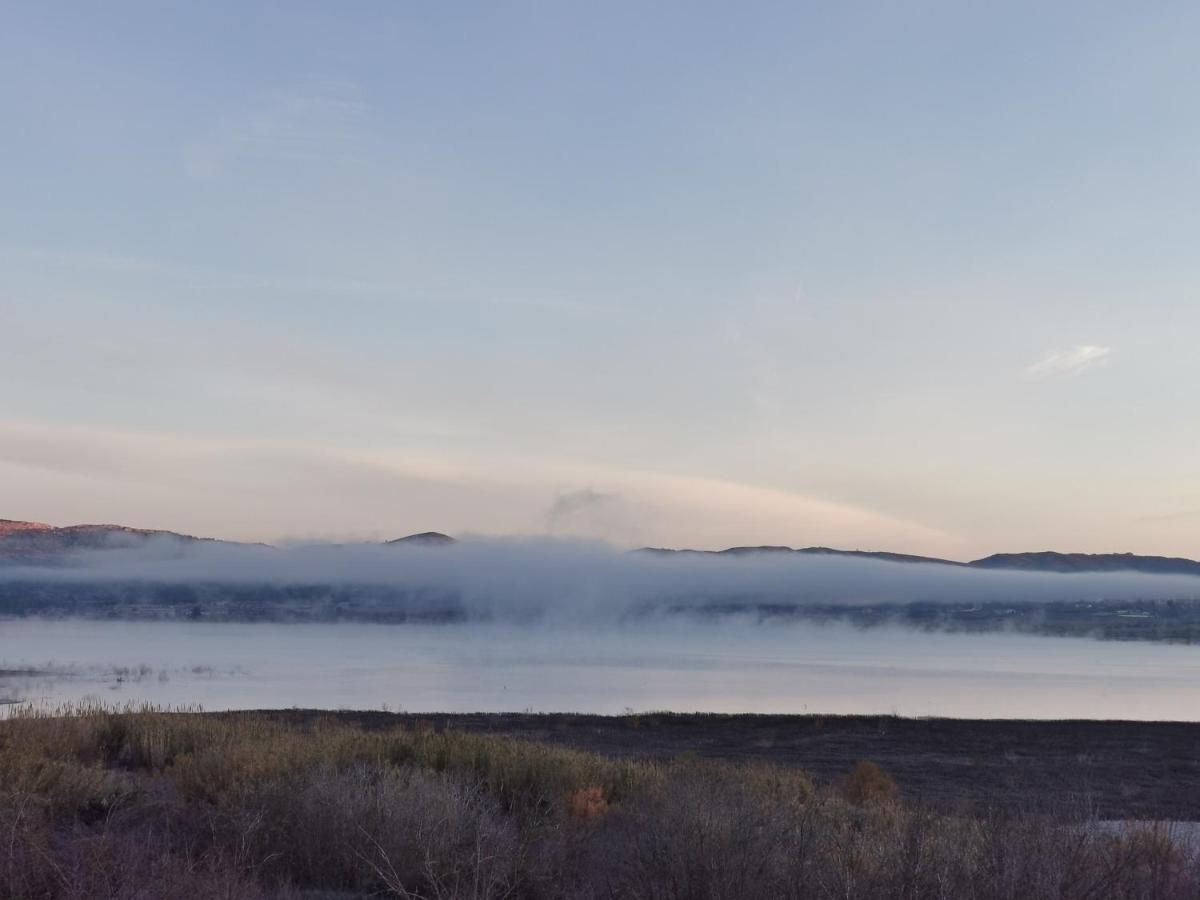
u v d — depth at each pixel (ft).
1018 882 19.07
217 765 36.96
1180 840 24.17
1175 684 289.94
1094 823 22.93
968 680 305.53
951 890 18.94
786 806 30.37
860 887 19.29
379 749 44.91
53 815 27.96
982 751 109.50
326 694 200.85
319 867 26.40
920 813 23.54
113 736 48.60
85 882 21.08
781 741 116.16
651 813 27.53
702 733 122.93
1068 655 524.11
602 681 279.90
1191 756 107.24
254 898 22.82
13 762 31.99
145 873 22.02
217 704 158.40
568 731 119.14
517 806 37.60
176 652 368.48
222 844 26.32
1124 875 20.16
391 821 27.55
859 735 123.24
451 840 26.48
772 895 19.63
